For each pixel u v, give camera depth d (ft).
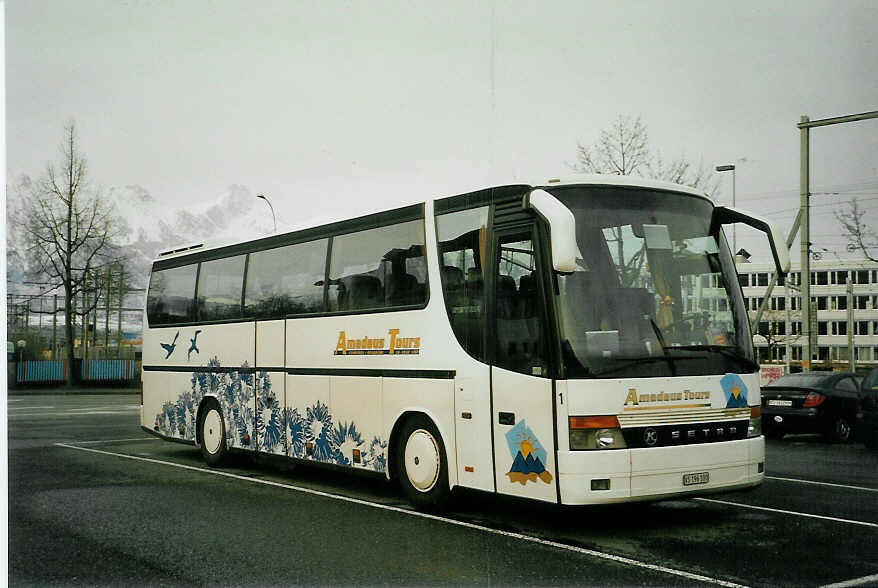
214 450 42.19
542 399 24.62
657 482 24.12
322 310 35.09
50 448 51.37
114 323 195.52
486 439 26.66
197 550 23.68
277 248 38.60
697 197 28.27
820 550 23.62
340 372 33.65
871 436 51.62
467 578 20.57
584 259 25.20
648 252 26.21
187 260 46.26
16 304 146.82
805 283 77.87
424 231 30.22
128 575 21.15
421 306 29.89
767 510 30.07
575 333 24.34
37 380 147.64
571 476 23.65
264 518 28.30
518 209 26.32
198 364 43.96
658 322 25.48
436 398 28.78
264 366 38.63
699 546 24.07
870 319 266.98
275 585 20.16
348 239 34.09
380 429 31.35
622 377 24.21
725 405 25.77
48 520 28.04
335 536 25.40
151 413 48.34
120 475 39.09
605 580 20.39
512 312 26.08
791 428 57.36
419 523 27.40
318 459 34.76
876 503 31.35
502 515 28.78
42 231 130.11
